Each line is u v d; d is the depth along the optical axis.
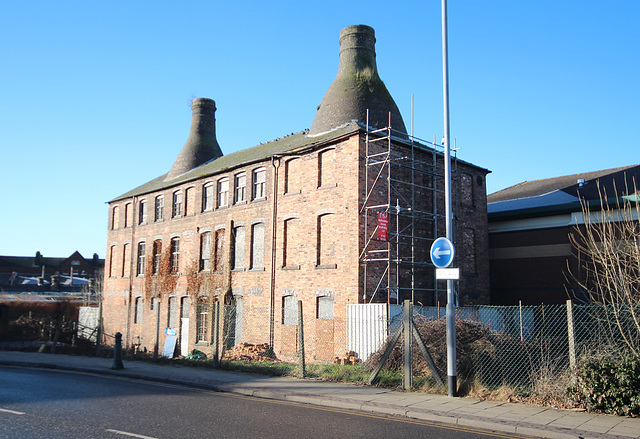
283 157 23.22
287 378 14.13
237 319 24.81
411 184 20.95
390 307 17.73
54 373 16.41
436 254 11.48
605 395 9.40
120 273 34.69
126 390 12.52
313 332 20.62
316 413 9.78
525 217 24.69
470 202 24.86
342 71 25.67
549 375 10.97
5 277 73.88
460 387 11.56
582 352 10.62
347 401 10.58
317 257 21.00
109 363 18.61
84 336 32.75
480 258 24.56
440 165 23.52
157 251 31.69
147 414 9.37
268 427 8.39
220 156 36.56
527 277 24.30
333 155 21.17
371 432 8.21
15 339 33.00
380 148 20.75
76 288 58.12
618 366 9.57
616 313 10.95
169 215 30.78
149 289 31.14
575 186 26.58
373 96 24.48
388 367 14.54
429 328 14.52
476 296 23.94
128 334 32.69
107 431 7.96
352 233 19.53
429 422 9.17
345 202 20.05
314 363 19.80
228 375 14.95
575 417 9.08
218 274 26.06
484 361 13.07
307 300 21.09
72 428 8.16
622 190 23.22
